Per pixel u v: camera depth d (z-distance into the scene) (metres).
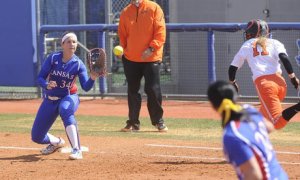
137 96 33.91
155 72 33.00
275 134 32.50
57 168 24.06
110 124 36.81
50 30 48.12
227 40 47.19
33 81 49.69
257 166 11.80
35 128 26.31
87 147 28.72
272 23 43.16
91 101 47.00
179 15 49.38
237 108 12.29
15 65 50.19
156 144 29.45
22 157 26.45
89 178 22.23
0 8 50.28
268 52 24.28
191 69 48.16
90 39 51.66
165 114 40.53
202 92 48.00
